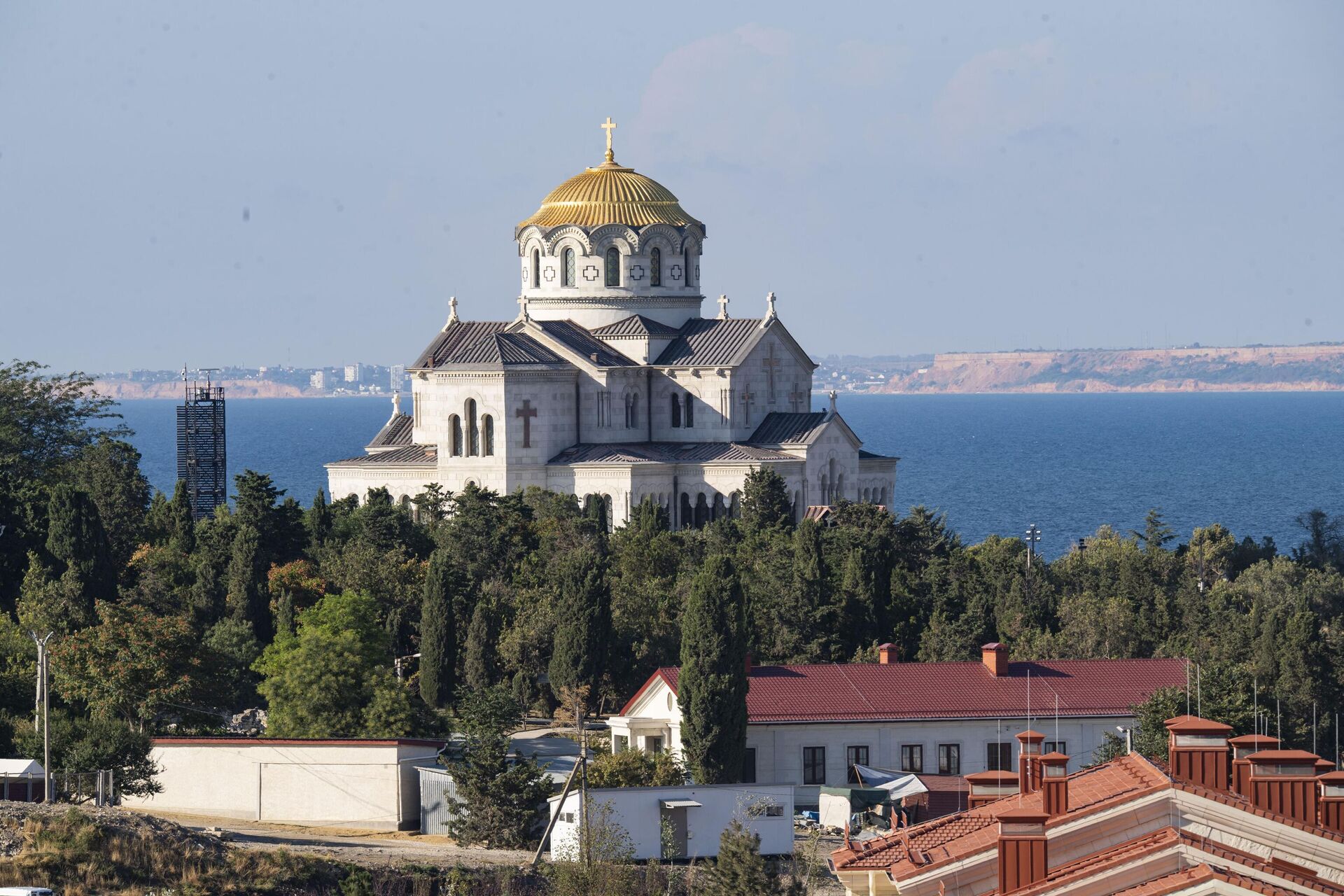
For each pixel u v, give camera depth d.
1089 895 140.88
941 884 155.50
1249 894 133.00
